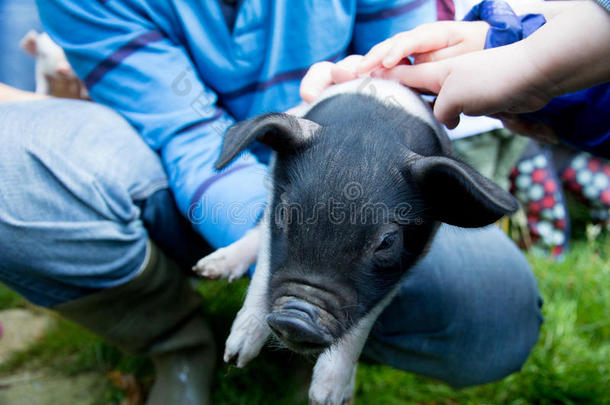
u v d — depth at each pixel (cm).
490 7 64
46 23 81
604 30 49
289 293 55
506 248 78
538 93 53
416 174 57
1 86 86
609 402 82
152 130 77
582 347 90
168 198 78
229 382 84
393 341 72
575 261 113
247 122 57
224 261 68
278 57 77
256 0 76
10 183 67
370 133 60
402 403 82
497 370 76
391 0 77
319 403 60
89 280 71
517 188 122
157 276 75
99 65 79
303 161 58
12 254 69
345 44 79
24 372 87
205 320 86
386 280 59
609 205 131
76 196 68
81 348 91
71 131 71
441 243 73
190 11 78
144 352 80
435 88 62
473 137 98
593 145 66
